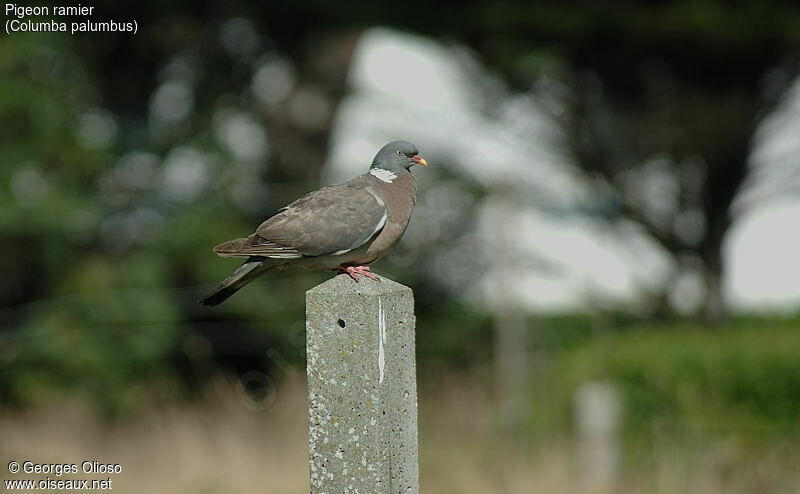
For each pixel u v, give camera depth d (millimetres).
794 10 12914
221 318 16031
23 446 13016
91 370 15422
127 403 15148
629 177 15266
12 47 15969
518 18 13586
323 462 4641
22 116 16109
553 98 15398
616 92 14672
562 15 13438
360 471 4590
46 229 15961
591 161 15445
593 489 9836
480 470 10492
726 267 15781
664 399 11141
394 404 4656
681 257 15391
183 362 16281
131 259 16109
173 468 11281
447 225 16125
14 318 16172
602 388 10344
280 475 10711
